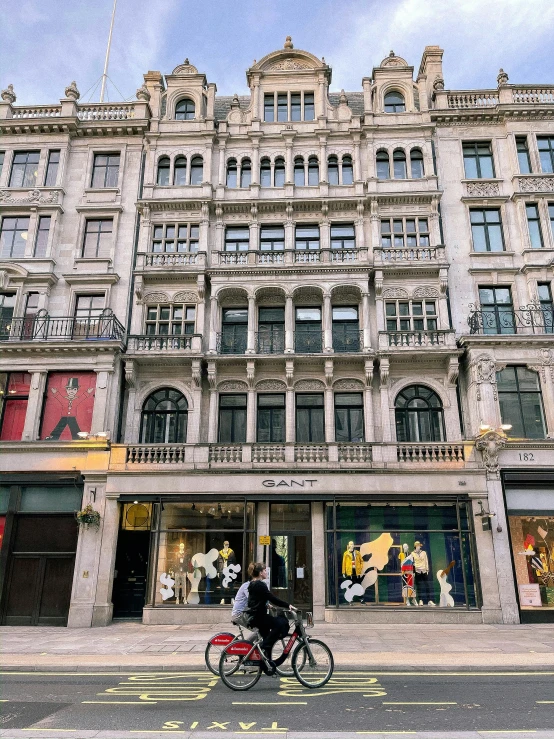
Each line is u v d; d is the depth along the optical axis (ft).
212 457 63.31
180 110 83.66
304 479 61.21
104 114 82.23
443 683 30.32
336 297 72.59
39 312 70.49
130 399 68.13
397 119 79.56
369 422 66.03
